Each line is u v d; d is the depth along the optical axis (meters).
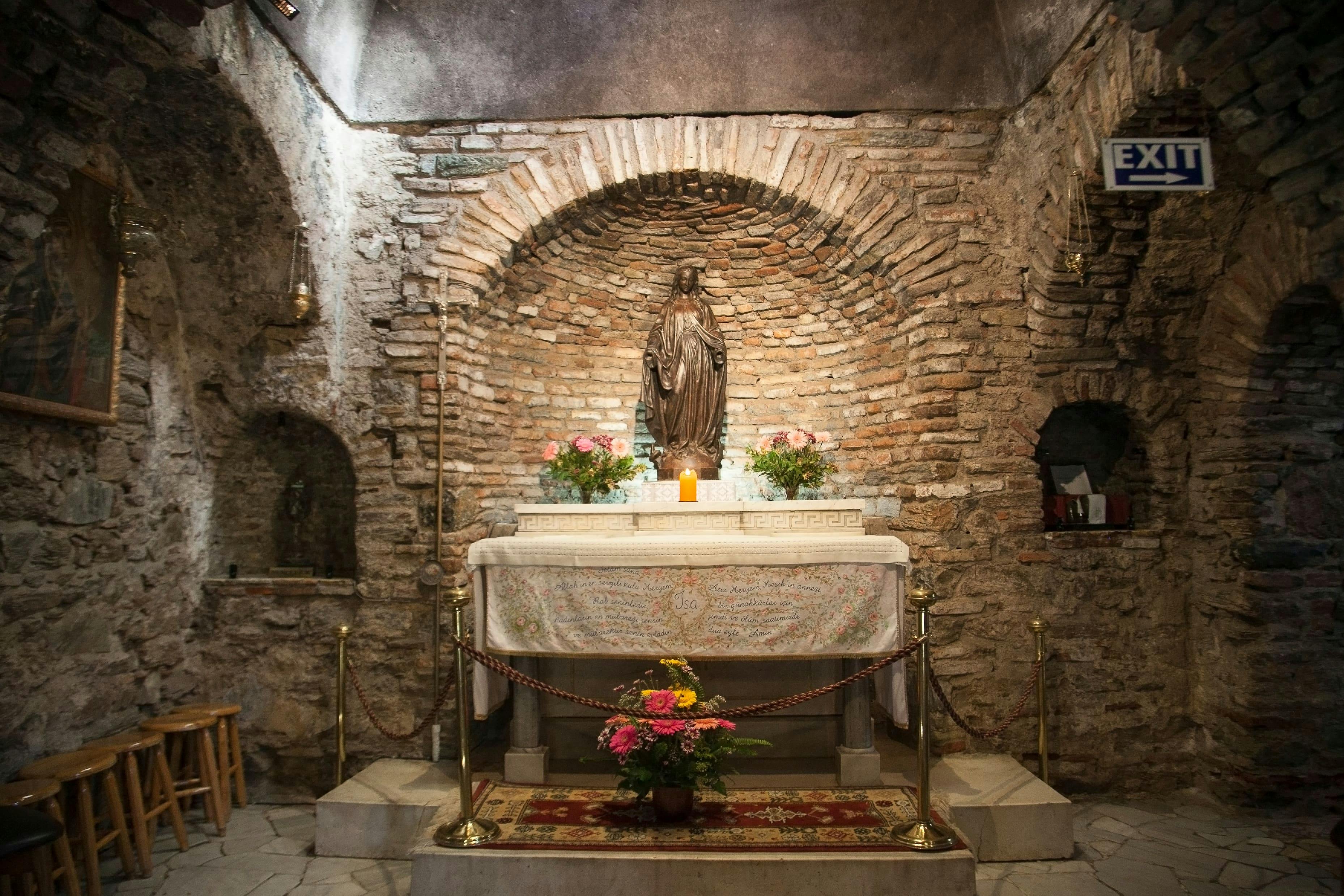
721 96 5.67
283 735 5.35
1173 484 5.52
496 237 5.62
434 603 5.32
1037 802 4.37
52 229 4.19
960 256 5.53
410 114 5.68
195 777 4.83
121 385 4.89
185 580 5.41
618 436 6.59
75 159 3.48
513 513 6.00
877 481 5.86
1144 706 5.38
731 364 6.68
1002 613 5.32
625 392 6.66
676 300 6.20
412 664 5.30
